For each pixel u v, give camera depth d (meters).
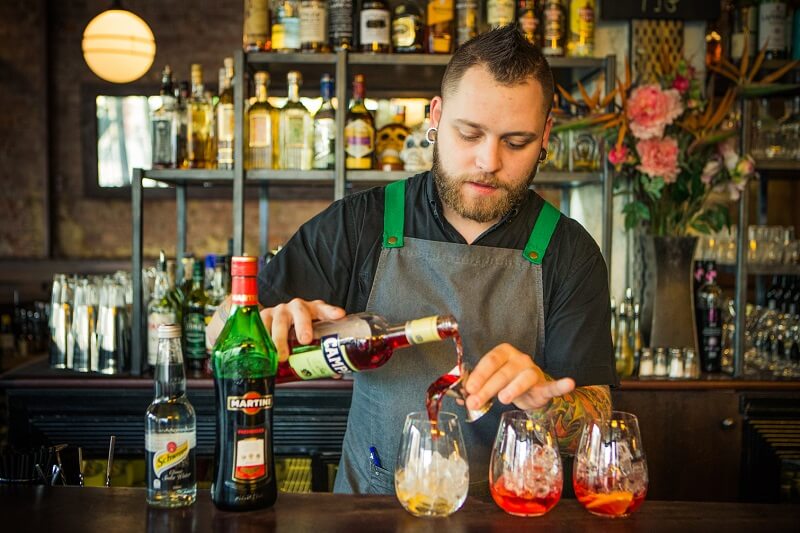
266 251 3.17
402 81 3.01
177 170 2.67
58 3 5.57
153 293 2.72
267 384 1.06
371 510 1.07
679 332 2.67
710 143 2.62
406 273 1.50
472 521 1.04
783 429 2.62
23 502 1.08
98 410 2.61
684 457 2.63
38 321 4.59
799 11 3.03
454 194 1.35
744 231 2.68
